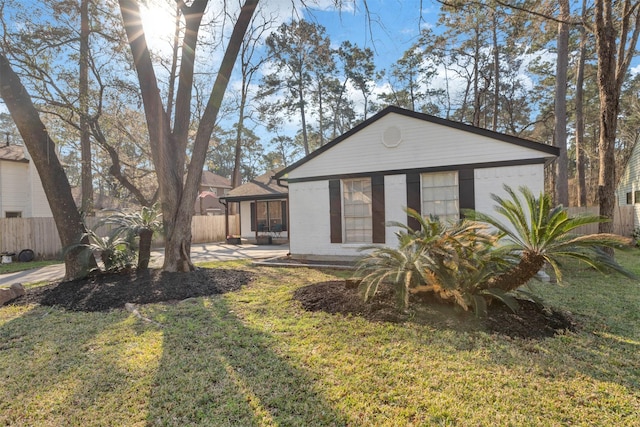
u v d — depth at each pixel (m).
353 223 9.20
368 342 3.38
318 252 9.44
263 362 3.00
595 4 7.45
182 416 2.26
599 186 7.74
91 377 2.79
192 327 3.93
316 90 23.69
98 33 8.60
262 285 6.29
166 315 4.42
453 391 2.49
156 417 2.25
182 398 2.46
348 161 9.02
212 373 2.81
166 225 7.04
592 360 2.94
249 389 2.57
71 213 6.85
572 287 5.72
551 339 3.37
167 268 6.98
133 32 6.43
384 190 8.60
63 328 4.04
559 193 14.14
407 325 3.77
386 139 8.57
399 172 8.45
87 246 6.66
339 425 2.14
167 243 7.05
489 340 3.35
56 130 11.89
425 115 8.12
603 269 3.40
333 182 9.22
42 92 8.17
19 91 6.31
